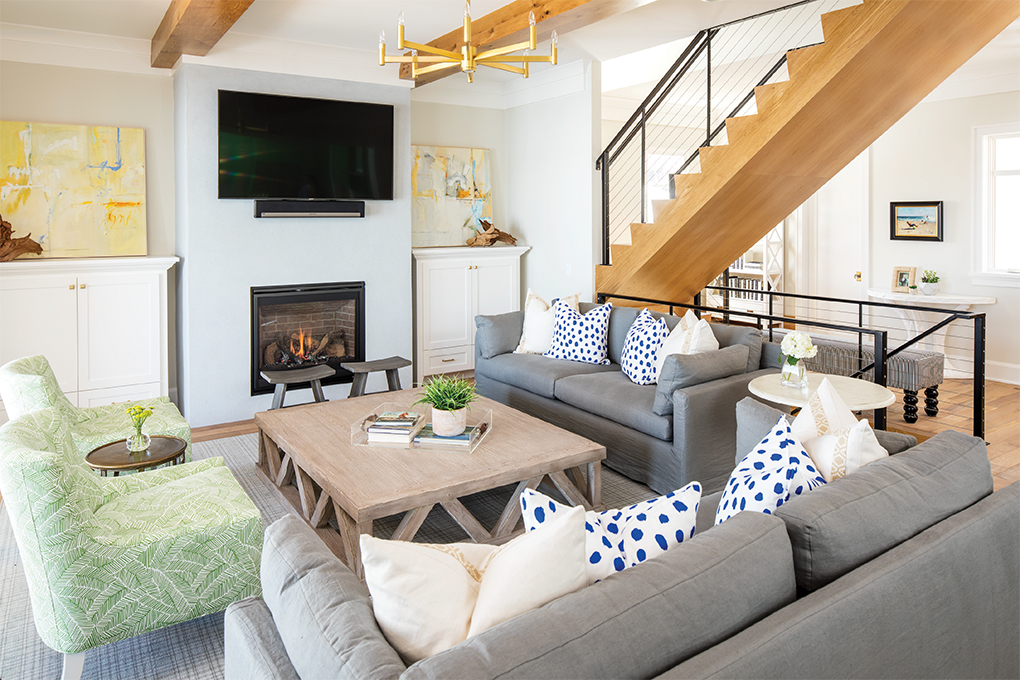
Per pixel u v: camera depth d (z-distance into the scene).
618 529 1.56
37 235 4.76
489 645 1.10
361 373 5.27
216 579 2.34
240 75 4.95
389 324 5.84
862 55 3.69
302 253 5.36
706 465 3.66
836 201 7.71
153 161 5.16
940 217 6.65
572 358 5.02
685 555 1.36
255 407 5.29
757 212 5.23
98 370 4.77
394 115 5.67
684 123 8.18
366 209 5.63
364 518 2.59
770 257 8.27
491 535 3.06
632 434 3.93
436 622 1.28
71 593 2.08
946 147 6.59
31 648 2.45
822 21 3.80
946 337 6.77
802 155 4.56
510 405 5.00
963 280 6.57
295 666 1.33
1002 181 6.38
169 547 2.24
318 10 4.34
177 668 2.34
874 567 1.47
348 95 5.41
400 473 2.91
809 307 7.44
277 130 5.06
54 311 4.59
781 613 1.29
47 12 4.30
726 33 5.86
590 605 1.20
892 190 7.06
